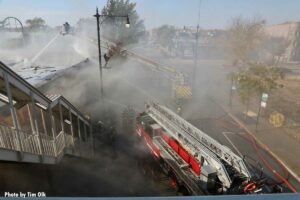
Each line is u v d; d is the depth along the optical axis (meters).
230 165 9.20
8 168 8.20
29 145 7.12
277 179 11.73
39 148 7.66
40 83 14.77
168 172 11.51
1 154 5.81
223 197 1.29
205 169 8.87
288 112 21.28
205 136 10.30
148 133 14.02
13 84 6.39
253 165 12.92
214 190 8.95
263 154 14.16
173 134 11.55
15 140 6.52
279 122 17.75
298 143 15.32
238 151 14.46
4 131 6.09
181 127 11.45
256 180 8.51
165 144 12.27
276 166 12.89
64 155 10.14
